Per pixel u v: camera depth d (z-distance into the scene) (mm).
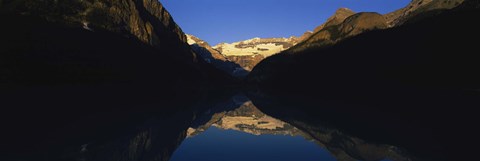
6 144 39719
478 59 166125
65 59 142875
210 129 64188
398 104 100562
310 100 138750
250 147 46812
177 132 56469
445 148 42750
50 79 122312
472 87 139250
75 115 67062
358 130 58500
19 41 137375
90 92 117750
